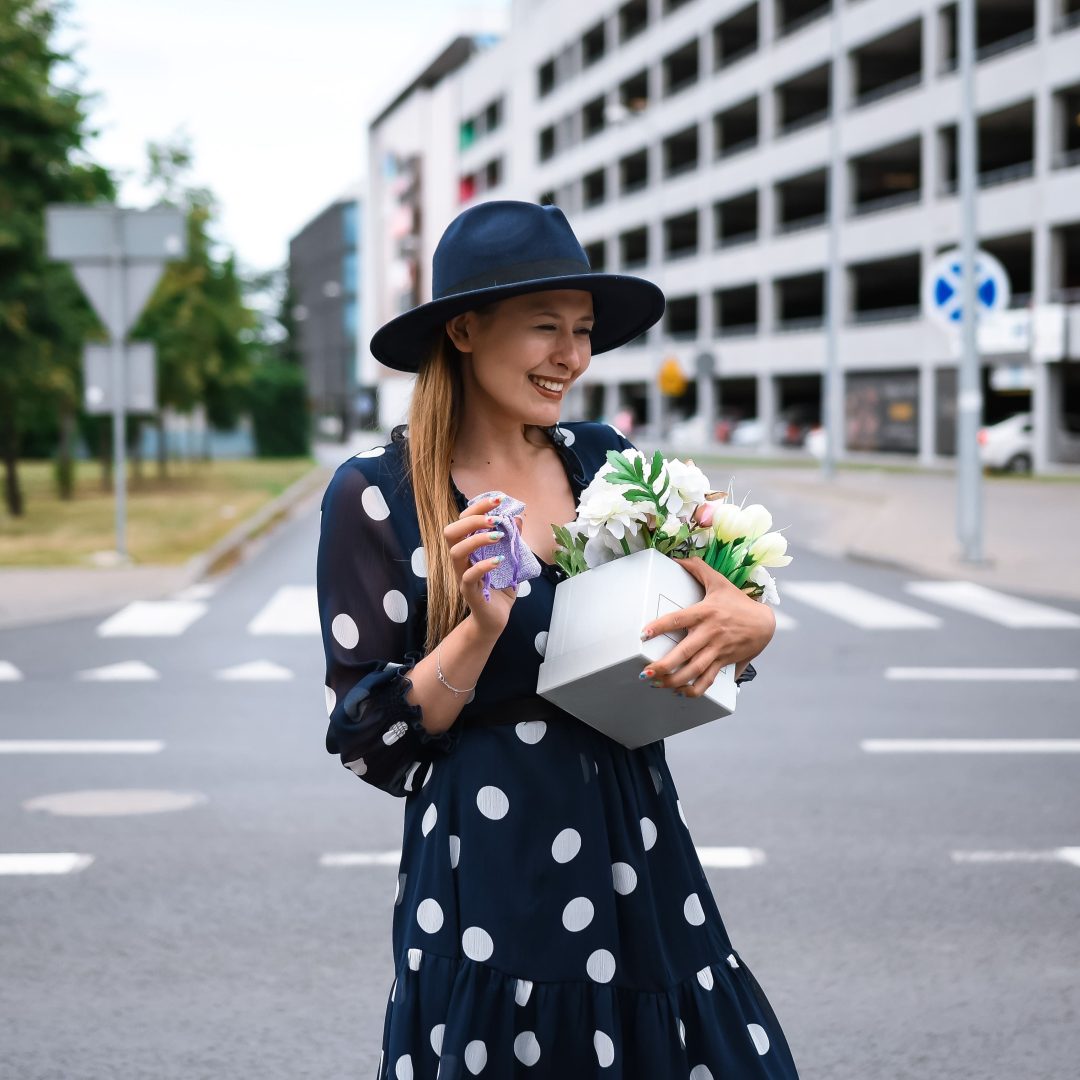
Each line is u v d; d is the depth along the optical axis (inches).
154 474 1622.8
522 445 89.2
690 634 79.7
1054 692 348.2
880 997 162.9
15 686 357.7
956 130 1752.0
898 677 369.1
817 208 2474.2
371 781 84.7
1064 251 1836.9
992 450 1443.2
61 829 230.7
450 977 81.2
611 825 84.1
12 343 818.2
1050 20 1515.7
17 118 816.3
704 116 2341.3
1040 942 180.2
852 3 1900.8
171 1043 151.6
